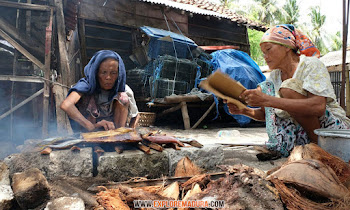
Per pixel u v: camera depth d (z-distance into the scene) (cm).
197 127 906
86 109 307
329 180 165
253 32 2602
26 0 529
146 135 265
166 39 912
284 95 267
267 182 172
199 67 904
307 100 252
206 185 195
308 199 164
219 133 614
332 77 1362
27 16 505
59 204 152
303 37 285
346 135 214
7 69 552
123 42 1040
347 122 289
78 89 290
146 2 1005
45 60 475
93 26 971
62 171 216
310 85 254
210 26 1269
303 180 166
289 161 201
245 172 184
